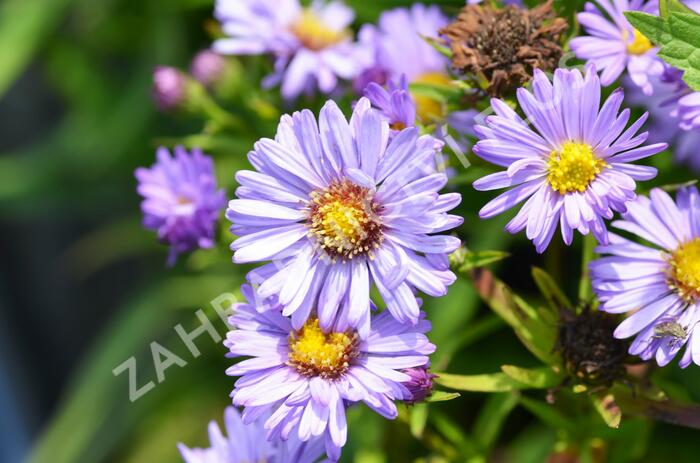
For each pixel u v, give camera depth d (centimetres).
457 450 36
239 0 38
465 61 31
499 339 41
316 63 37
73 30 50
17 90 55
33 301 55
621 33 32
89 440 45
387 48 37
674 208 31
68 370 55
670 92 33
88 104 49
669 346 30
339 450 30
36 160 49
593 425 34
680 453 40
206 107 39
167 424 46
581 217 30
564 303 32
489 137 30
